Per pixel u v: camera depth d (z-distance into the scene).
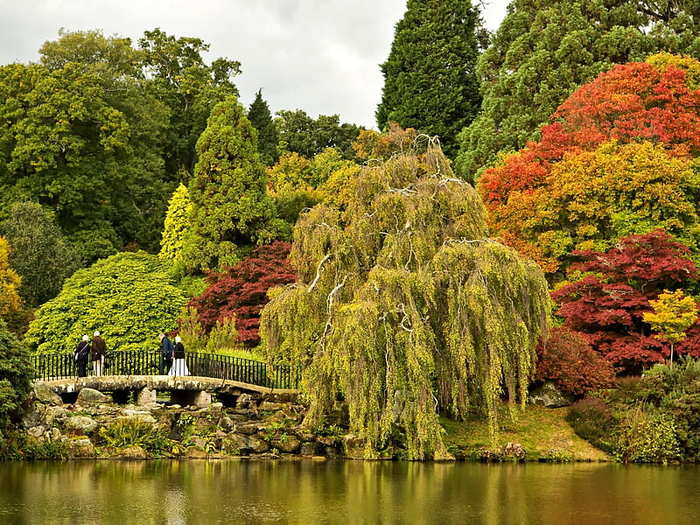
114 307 42.06
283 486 22.52
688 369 32.84
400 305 25.97
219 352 35.81
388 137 49.38
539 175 43.16
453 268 26.45
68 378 30.89
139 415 28.97
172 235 52.69
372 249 28.52
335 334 25.94
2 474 23.52
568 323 36.88
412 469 26.64
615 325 37.12
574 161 41.16
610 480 25.08
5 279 46.19
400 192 28.22
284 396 32.66
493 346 26.03
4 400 25.64
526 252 40.84
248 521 17.89
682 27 55.03
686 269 35.34
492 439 26.47
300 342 27.47
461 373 25.86
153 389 31.25
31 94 55.84
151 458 27.91
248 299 40.28
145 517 18.05
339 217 30.16
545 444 31.41
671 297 34.19
